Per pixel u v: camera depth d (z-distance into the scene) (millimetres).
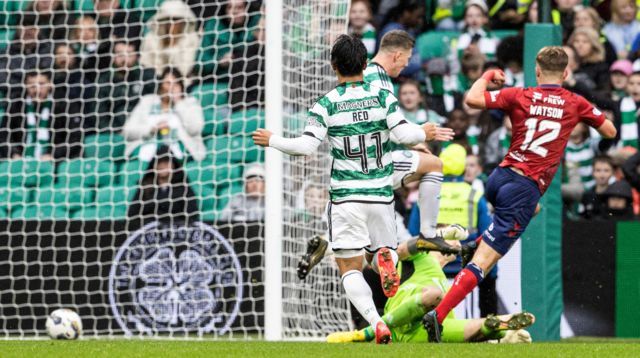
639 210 36969
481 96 23328
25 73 40281
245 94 37656
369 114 20344
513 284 30453
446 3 38938
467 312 30734
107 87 40562
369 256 22672
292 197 31688
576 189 37188
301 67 32188
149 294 33312
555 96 23250
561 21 38906
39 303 34219
